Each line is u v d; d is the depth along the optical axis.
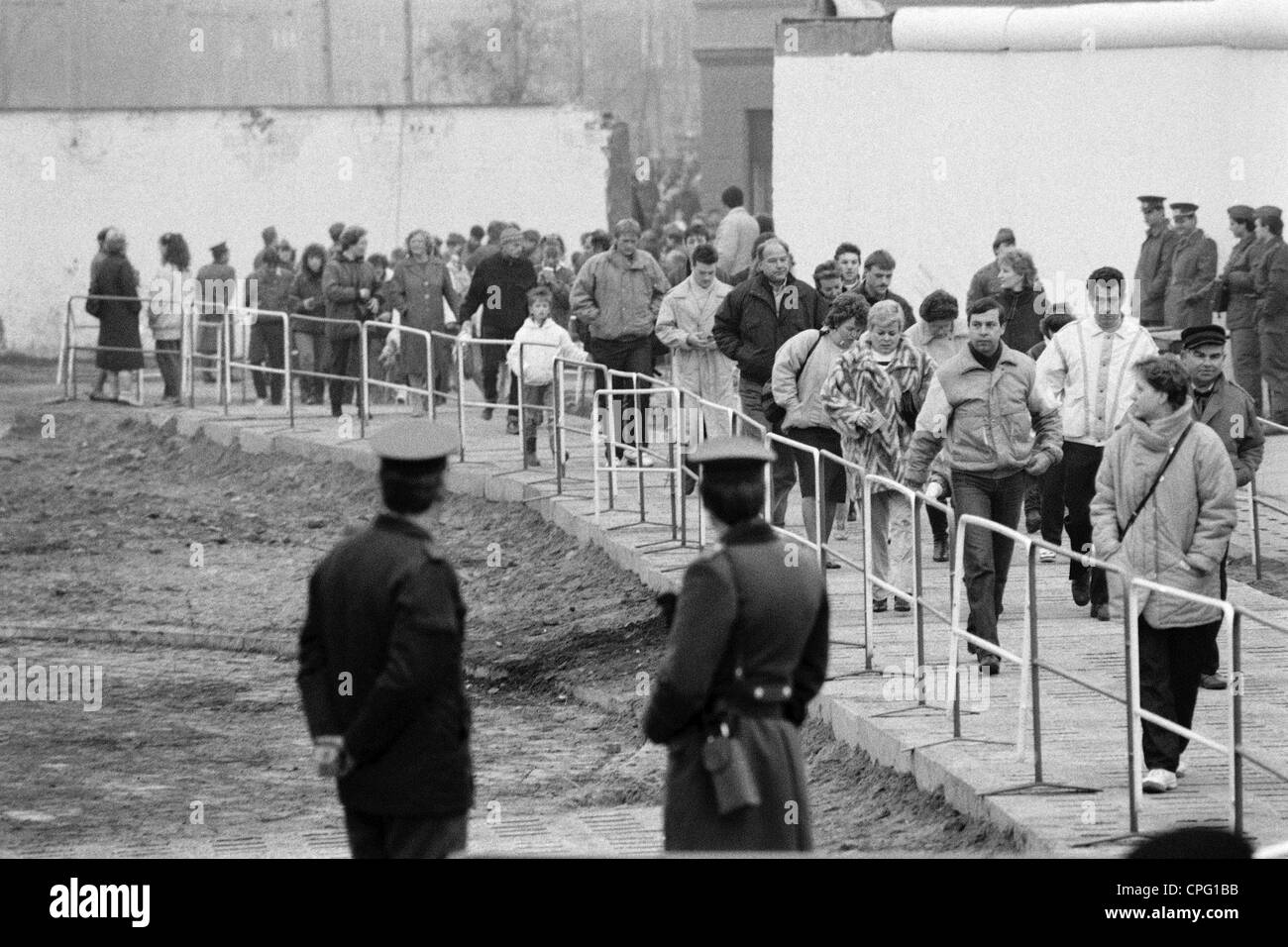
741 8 52.09
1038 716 10.20
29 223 38.38
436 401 27.25
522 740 14.38
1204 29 21.94
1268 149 22.20
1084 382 14.66
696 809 7.55
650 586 17.02
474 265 29.97
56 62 46.53
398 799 7.39
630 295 21.16
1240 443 12.55
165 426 26.69
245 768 13.48
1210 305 21.47
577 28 48.97
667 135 74.44
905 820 10.70
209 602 19.00
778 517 17.16
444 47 49.12
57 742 14.09
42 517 22.86
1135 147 22.55
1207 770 10.66
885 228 24.34
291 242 39.03
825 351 16.02
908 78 24.02
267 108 38.81
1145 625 10.13
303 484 23.62
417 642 7.27
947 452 13.06
